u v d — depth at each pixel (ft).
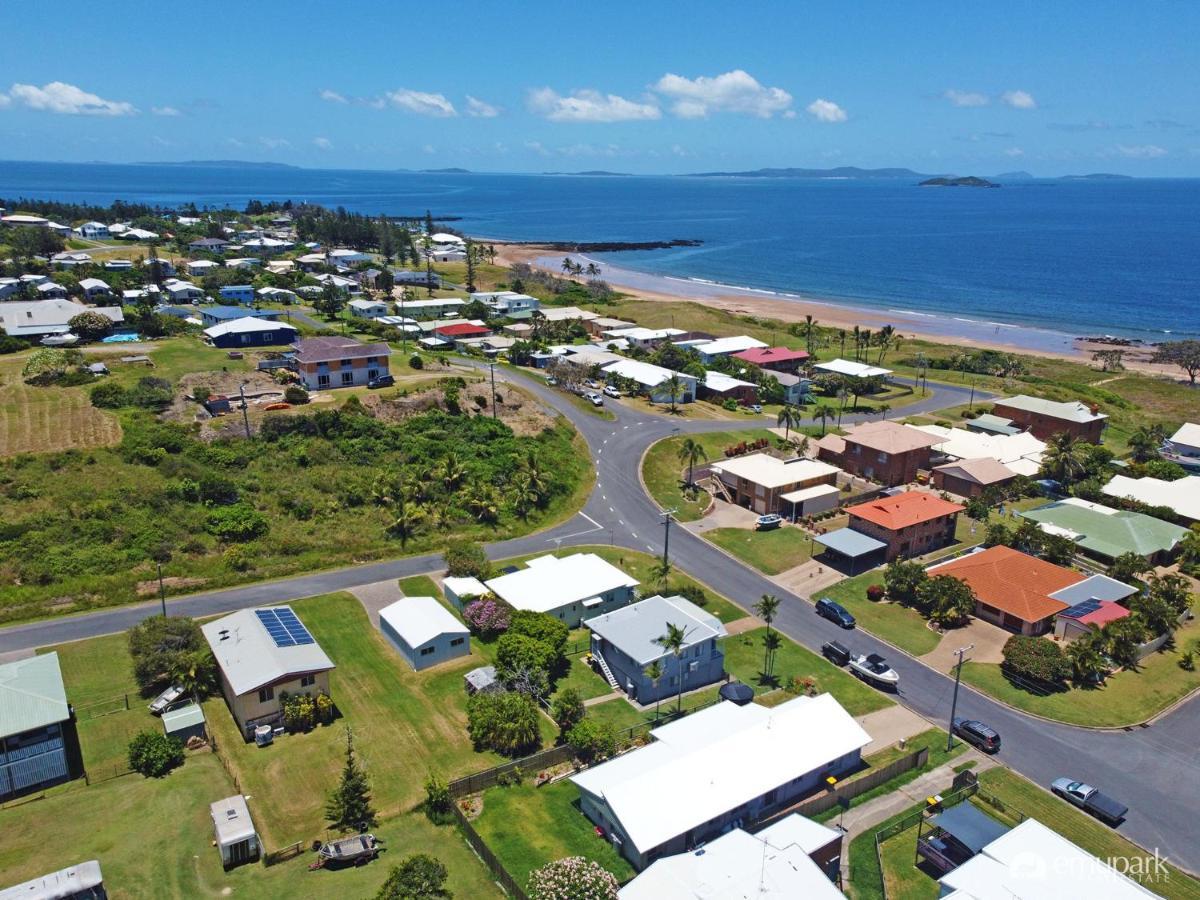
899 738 180.96
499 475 300.61
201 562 238.68
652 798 145.79
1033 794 163.63
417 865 126.62
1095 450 350.02
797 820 144.87
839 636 222.89
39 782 153.58
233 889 131.44
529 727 169.99
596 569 239.30
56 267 589.32
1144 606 220.84
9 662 190.80
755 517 297.94
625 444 352.28
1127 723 187.83
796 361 497.05
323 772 162.40
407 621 207.21
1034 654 202.59
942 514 273.95
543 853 143.23
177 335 434.30
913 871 143.43
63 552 228.84
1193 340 621.31
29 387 327.06
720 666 202.80
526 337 531.91
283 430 306.76
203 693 183.83
